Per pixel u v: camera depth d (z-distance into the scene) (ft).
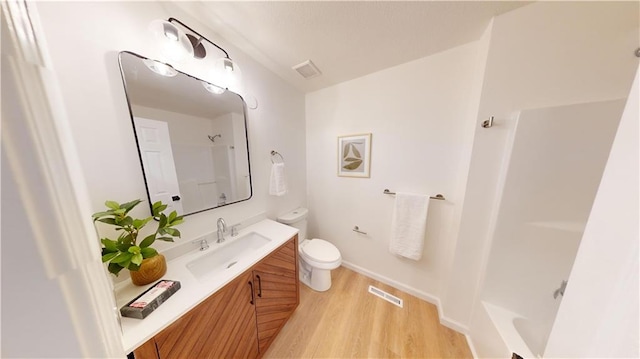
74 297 0.72
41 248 0.63
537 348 3.13
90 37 2.39
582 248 1.01
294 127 6.06
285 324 4.62
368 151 5.49
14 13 0.60
